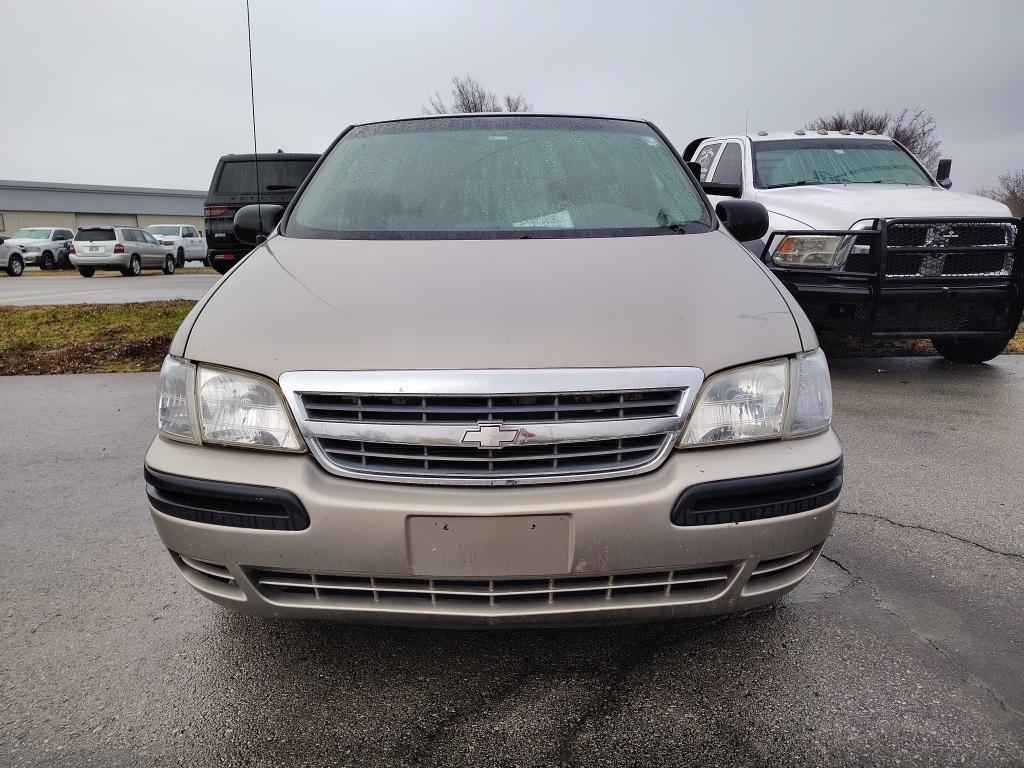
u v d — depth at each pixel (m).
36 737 1.86
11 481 3.71
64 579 2.68
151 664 2.15
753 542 1.80
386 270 2.28
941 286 5.18
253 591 1.85
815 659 2.13
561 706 1.94
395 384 1.77
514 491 1.74
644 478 1.79
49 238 26.80
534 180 2.94
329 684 2.04
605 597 1.81
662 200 2.90
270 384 1.85
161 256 23.84
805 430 1.92
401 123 3.38
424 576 1.76
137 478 3.74
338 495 1.75
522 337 1.86
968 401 5.03
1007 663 2.10
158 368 6.57
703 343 1.90
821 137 7.02
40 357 7.04
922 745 1.78
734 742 1.80
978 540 2.90
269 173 11.03
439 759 1.76
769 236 5.64
